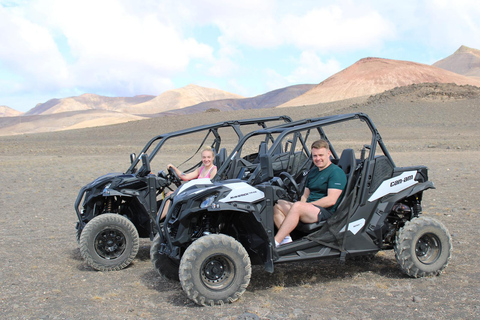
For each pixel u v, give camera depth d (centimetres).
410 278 505
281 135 493
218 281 445
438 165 1672
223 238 442
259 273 544
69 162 2211
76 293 484
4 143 4016
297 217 480
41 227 834
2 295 477
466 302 421
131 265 600
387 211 525
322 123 507
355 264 572
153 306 443
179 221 473
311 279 515
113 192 584
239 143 526
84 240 561
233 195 453
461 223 748
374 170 516
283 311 417
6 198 1188
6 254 644
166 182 630
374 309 415
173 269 521
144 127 5753
